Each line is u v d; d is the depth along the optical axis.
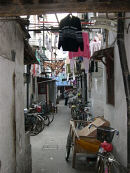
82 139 5.30
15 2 2.05
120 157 4.82
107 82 6.46
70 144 6.14
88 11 2.28
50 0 2.03
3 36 3.37
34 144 8.05
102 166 3.93
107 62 6.14
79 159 6.28
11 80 3.75
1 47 3.26
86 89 15.09
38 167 5.71
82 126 7.66
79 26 4.44
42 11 2.25
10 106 3.64
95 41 8.27
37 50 15.38
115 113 5.37
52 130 10.61
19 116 4.37
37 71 16.20
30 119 9.80
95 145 5.27
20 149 4.37
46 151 7.15
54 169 5.56
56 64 19.50
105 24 4.40
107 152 3.91
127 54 4.21
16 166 3.96
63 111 19.08
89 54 7.71
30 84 13.97
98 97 10.30
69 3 2.10
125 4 2.15
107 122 6.07
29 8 2.18
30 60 6.75
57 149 7.37
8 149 3.47
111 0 2.06
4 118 3.27
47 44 17.14
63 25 4.41
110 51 5.56
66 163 6.00
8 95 3.53
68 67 17.67
